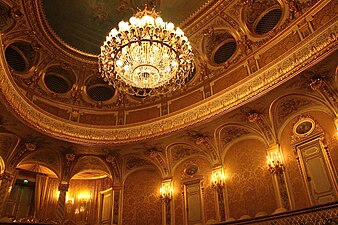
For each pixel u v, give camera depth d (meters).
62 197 12.12
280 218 8.82
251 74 10.15
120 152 12.59
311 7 9.11
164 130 11.60
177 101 12.28
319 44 8.34
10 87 9.77
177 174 12.38
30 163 12.16
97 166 13.09
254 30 10.73
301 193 8.89
